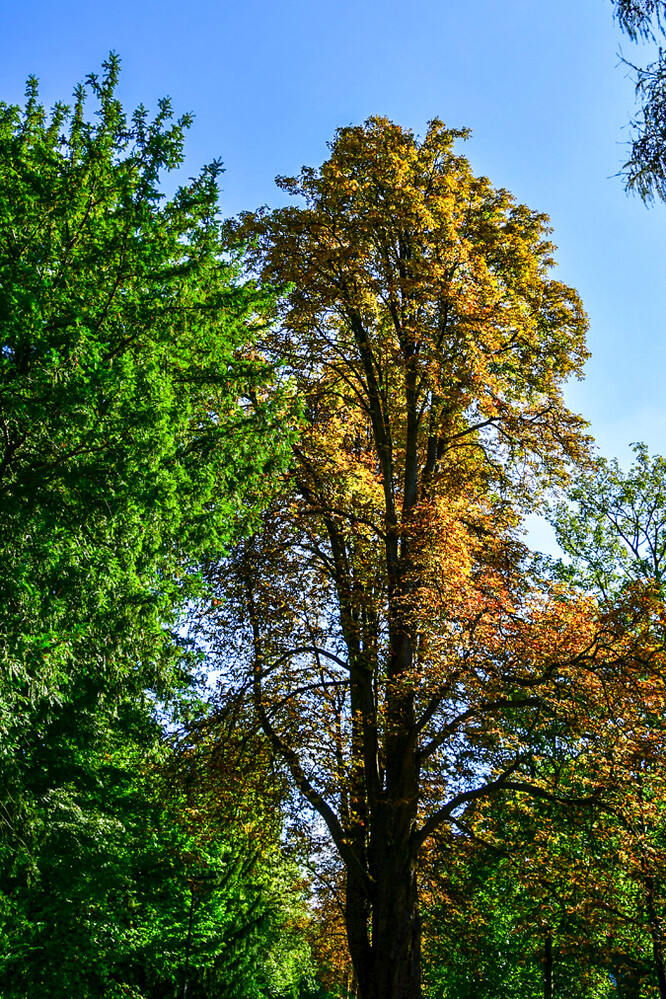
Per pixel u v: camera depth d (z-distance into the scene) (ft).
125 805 59.77
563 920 56.80
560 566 77.87
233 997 95.71
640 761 49.47
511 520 66.44
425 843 57.11
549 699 50.21
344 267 61.52
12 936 53.21
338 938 71.26
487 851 58.29
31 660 36.65
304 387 63.21
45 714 41.19
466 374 60.54
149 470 39.09
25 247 42.24
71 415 37.01
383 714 55.77
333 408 64.13
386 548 60.80
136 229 44.11
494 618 52.80
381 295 62.90
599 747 50.85
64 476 37.65
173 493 40.32
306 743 55.88
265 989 115.96
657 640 50.90
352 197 63.36
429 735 55.47
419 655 53.52
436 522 56.29
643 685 49.60
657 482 77.30
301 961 112.78
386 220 61.82
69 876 48.75
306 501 60.85
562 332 69.67
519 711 55.77
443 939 65.67
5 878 46.78
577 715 50.21
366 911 53.93
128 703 50.16
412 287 58.80
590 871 51.37
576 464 66.85
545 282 70.28
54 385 36.94
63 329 38.96
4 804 39.11
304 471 58.95
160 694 46.88
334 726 58.03
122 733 56.59
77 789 49.44
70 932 57.21
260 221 65.46
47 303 41.37
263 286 47.98
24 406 36.96
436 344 61.57
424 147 67.67
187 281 44.24
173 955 79.46
